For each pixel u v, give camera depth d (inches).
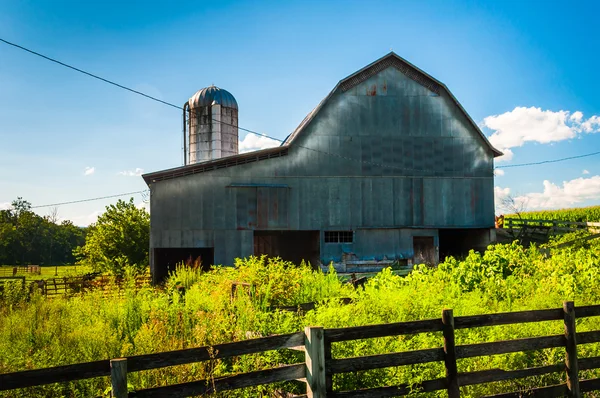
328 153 1115.9
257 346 216.7
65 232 3629.4
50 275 1894.7
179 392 202.2
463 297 393.1
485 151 1165.7
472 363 287.6
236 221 1075.9
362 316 315.9
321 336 224.5
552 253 738.8
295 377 223.8
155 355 198.4
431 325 250.7
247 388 261.9
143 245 1152.2
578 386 279.4
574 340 280.5
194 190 1071.6
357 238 1112.8
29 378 179.2
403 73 1147.3
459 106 1152.8
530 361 311.9
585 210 1902.1
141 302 403.5
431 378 270.5
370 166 1127.0
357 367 233.6
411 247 1128.2
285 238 1364.4
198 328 321.4
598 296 414.6
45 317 395.2
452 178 1151.0
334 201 1111.0
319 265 1100.5
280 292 450.6
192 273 596.4
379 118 1136.2
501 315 267.9
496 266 500.7
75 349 303.0
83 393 256.8
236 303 359.9
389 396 239.6
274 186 1092.5
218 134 1609.3
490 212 1161.4
